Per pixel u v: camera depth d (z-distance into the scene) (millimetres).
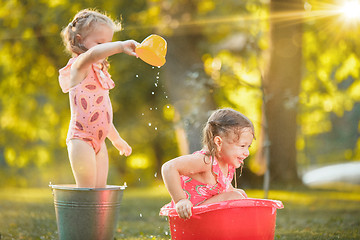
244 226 4109
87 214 4492
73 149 4867
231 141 4559
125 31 13242
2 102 18375
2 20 14242
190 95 11891
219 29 14578
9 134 18938
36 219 7812
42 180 23125
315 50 15891
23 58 14773
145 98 16844
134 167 20578
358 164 20516
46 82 15984
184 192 4637
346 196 12336
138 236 6168
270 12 13008
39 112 18203
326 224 7148
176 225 4359
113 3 13273
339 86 24031
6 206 10305
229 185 4875
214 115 4715
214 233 4133
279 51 12945
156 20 13727
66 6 12953
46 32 13797
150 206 10297
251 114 16969
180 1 13945
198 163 4535
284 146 13508
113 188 4609
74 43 5129
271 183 13445
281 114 13273
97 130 4980
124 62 15156
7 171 23234
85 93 4957
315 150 34094
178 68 13336
